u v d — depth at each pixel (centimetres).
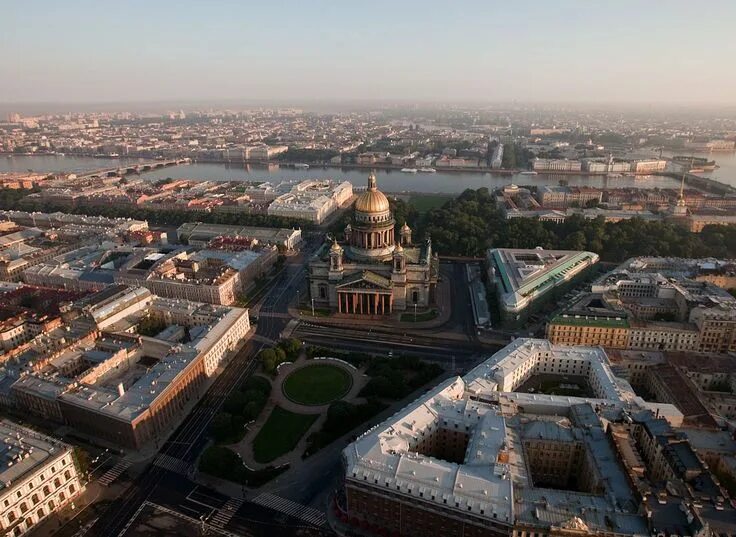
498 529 14988
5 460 18388
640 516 14800
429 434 19412
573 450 18625
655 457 18475
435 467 16562
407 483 16175
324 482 19625
